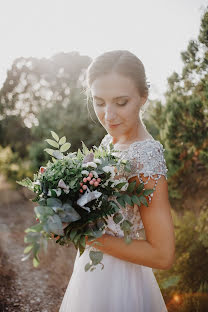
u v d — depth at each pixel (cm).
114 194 114
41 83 566
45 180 114
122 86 118
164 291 243
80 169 113
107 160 118
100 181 112
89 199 103
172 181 309
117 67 117
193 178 306
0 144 671
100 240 117
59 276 338
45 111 511
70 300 138
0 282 323
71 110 479
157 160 116
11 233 468
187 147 297
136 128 135
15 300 292
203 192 303
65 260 370
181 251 263
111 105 122
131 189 112
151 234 110
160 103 326
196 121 281
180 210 318
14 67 596
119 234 128
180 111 292
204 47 265
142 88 124
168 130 296
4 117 646
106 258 132
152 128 367
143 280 139
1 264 363
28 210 580
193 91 291
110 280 129
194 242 258
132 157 119
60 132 473
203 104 275
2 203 604
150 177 113
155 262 109
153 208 110
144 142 121
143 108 154
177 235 268
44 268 358
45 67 556
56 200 103
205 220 264
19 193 650
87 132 459
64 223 102
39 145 501
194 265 248
